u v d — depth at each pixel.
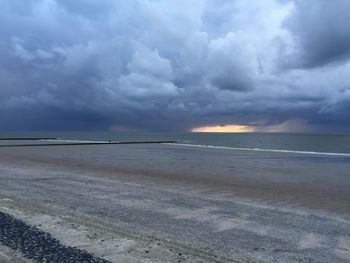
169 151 40.69
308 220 8.88
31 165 21.98
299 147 61.53
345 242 7.03
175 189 13.45
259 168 22.19
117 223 7.95
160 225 7.93
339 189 14.12
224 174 18.69
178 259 5.64
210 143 76.62
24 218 7.97
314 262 5.88
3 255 5.58
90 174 17.72
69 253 5.75
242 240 6.96
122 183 14.77
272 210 9.99
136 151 39.78
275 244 6.77
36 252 5.75
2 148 42.97
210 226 7.98
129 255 5.74
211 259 5.75
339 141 93.06
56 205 9.76
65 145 53.72
